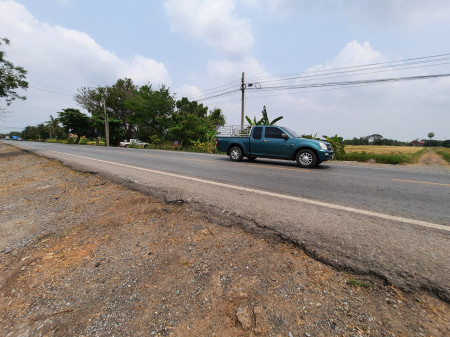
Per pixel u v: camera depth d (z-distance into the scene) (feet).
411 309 4.96
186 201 12.53
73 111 129.80
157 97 101.71
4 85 48.49
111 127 130.00
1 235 10.35
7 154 52.95
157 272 6.74
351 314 4.88
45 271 7.27
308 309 5.06
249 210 10.91
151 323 4.99
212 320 4.95
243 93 71.05
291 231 8.57
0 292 6.43
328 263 6.65
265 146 28.43
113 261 7.51
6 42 48.01
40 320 5.30
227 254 7.38
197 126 87.71
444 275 5.91
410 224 9.24
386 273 6.06
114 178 19.20
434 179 19.83
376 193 14.37
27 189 18.60
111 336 4.73
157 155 43.04
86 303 5.74
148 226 10.00
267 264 6.75
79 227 10.43
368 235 8.21
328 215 10.24
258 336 4.48
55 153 46.78
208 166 26.45
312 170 24.16
